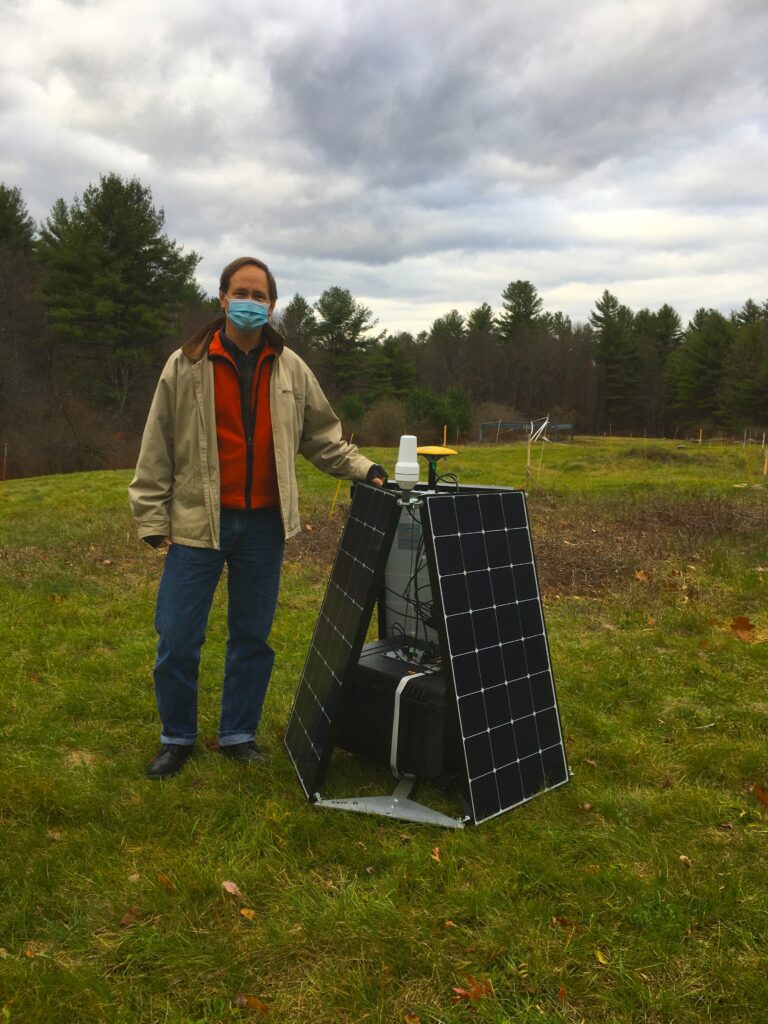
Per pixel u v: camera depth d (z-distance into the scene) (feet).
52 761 10.49
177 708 10.10
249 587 10.18
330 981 6.52
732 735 11.57
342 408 123.85
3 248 121.19
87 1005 6.21
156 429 9.53
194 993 6.41
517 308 276.00
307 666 10.92
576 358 233.76
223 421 9.59
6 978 6.41
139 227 114.42
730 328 217.15
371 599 9.13
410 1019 6.17
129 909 7.37
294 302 215.51
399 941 6.96
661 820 9.09
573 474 56.29
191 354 9.42
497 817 9.02
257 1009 6.25
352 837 8.63
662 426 230.68
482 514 9.46
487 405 181.68
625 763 10.57
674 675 13.87
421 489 9.96
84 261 111.04
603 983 6.57
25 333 117.80
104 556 24.07
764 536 26.37
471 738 8.90
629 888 7.73
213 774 10.00
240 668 10.38
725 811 9.28
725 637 16.08
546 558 23.49
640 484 45.91
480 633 9.18
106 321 115.96
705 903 7.48
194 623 9.86
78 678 13.46
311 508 35.06
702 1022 6.17
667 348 262.88
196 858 8.18
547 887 7.81
